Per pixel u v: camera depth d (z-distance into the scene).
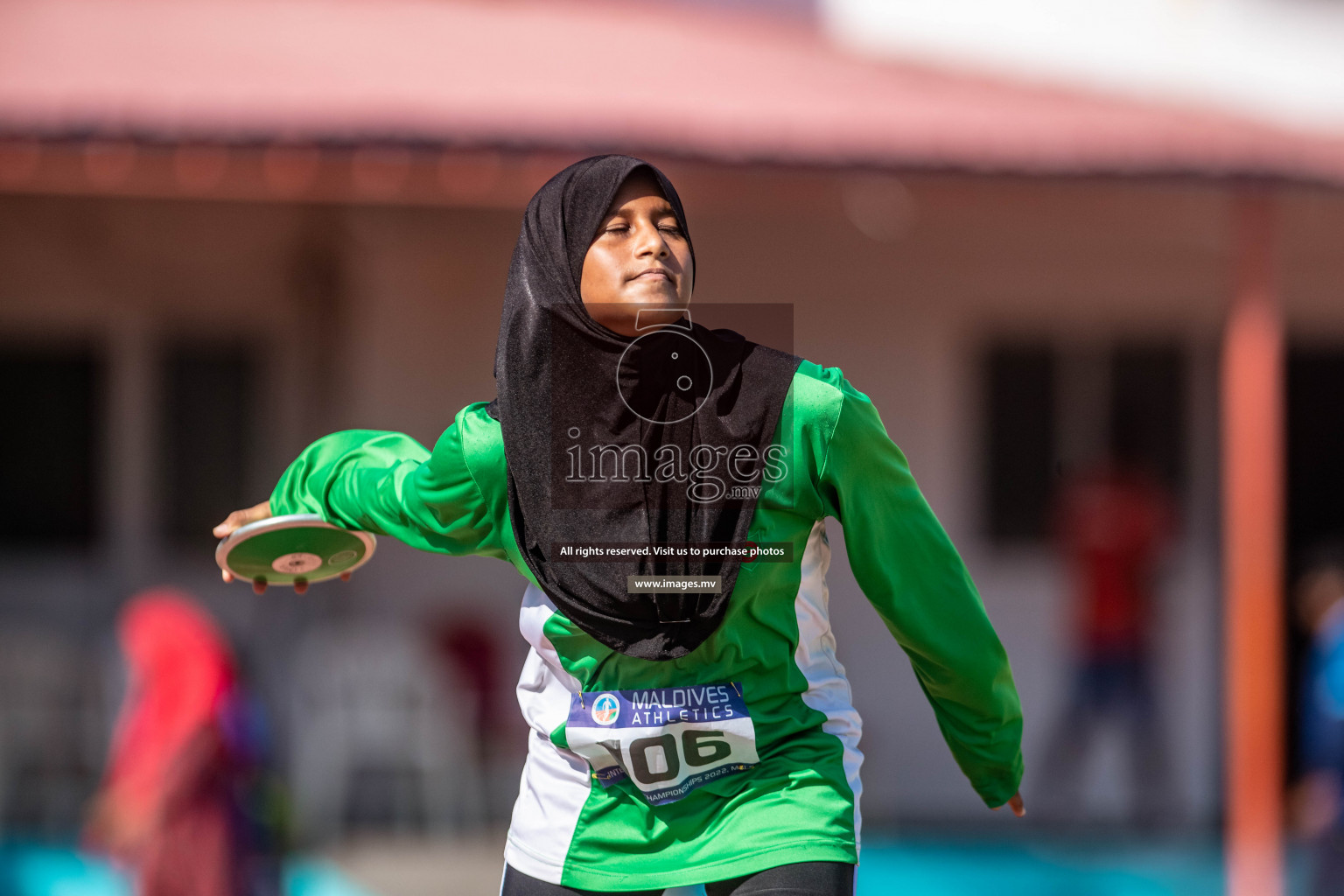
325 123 22.53
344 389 32.53
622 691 7.67
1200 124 24.77
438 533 8.16
